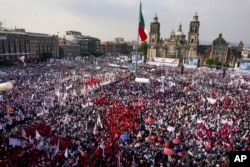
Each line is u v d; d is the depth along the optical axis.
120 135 22.62
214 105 35.16
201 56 131.62
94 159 18.17
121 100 36.72
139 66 93.69
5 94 36.56
